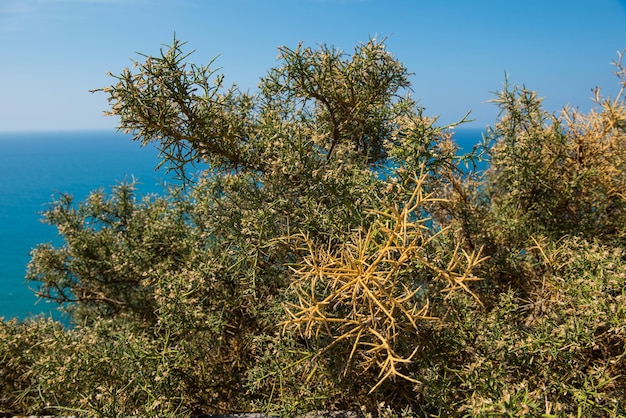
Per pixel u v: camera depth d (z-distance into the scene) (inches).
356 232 84.1
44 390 100.3
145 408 83.7
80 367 91.0
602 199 119.0
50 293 159.0
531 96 114.8
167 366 90.1
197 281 101.5
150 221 146.9
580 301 73.4
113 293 153.3
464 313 81.5
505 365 71.3
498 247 121.1
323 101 109.8
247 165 103.1
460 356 80.7
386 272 67.9
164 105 89.0
